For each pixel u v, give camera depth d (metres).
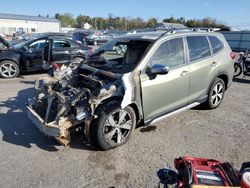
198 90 5.09
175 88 4.50
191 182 1.86
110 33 29.03
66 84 4.36
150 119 4.32
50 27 59.34
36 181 3.21
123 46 4.72
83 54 10.04
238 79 9.92
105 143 3.83
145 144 4.18
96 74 4.35
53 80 4.54
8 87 7.70
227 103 6.46
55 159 3.70
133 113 4.06
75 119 3.66
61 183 3.18
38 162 3.62
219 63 5.43
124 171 3.44
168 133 4.61
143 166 3.56
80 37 21.55
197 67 4.89
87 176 3.32
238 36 32.34
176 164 2.21
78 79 4.51
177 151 3.98
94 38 25.59
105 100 3.84
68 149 3.96
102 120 3.71
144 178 3.30
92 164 3.59
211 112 5.72
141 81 3.99
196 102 5.15
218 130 4.79
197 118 5.35
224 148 4.12
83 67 4.77
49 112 3.88
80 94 3.68
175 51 4.57
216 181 1.89
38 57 9.54
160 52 4.33
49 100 3.93
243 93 7.63
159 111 4.41
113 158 3.74
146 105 4.15
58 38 9.80
